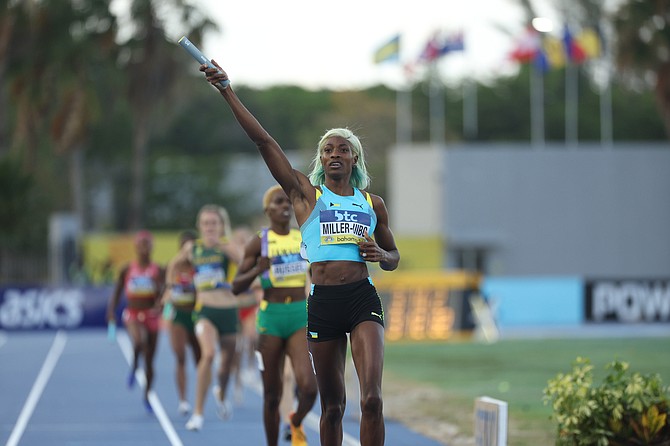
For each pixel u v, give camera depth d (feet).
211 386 174.50
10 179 394.32
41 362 228.63
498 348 254.47
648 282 354.33
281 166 73.67
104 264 402.93
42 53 438.40
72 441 115.96
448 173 450.71
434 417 134.10
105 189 652.07
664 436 83.35
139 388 175.32
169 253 433.89
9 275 393.70
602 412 83.87
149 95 517.55
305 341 94.43
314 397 93.76
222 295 127.85
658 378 85.92
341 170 73.61
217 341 140.77
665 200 460.96
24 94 441.27
